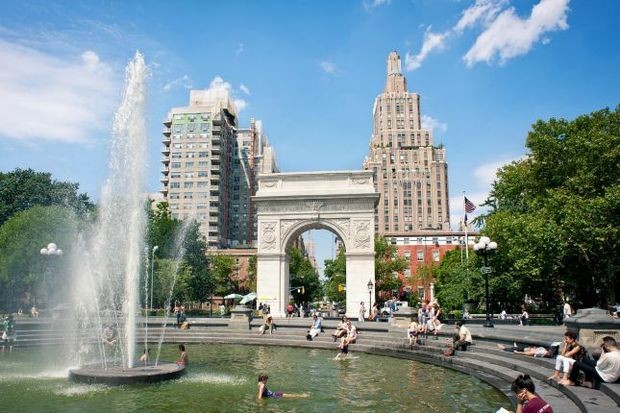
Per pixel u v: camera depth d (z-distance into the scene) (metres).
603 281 45.84
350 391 18.14
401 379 20.77
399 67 184.00
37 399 16.47
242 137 155.50
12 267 61.12
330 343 33.34
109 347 31.00
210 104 146.25
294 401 16.42
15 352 29.61
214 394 17.45
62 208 66.38
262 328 38.12
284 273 57.84
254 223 153.25
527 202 50.75
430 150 162.62
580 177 43.28
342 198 57.28
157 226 76.00
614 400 13.19
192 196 126.56
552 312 60.25
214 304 106.56
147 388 18.42
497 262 53.75
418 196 159.62
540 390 15.73
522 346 23.91
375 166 162.88
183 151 128.62
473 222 67.62
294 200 58.00
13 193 74.31
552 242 41.97
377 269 88.69
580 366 15.30
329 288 95.94
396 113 173.12
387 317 51.94
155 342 36.72
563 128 48.00
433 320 32.19
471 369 22.75
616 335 19.19
